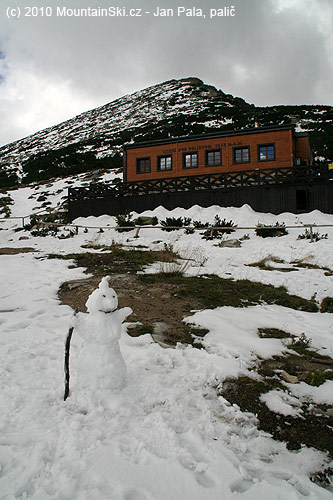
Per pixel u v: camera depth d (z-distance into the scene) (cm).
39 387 324
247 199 1861
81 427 264
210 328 486
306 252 1032
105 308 302
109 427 265
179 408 295
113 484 212
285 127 2020
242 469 226
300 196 1973
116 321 309
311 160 2580
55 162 4341
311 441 266
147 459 233
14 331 468
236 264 959
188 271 859
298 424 286
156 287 700
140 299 620
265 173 1869
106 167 3731
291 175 1817
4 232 1908
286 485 218
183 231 1564
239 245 1222
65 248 1277
